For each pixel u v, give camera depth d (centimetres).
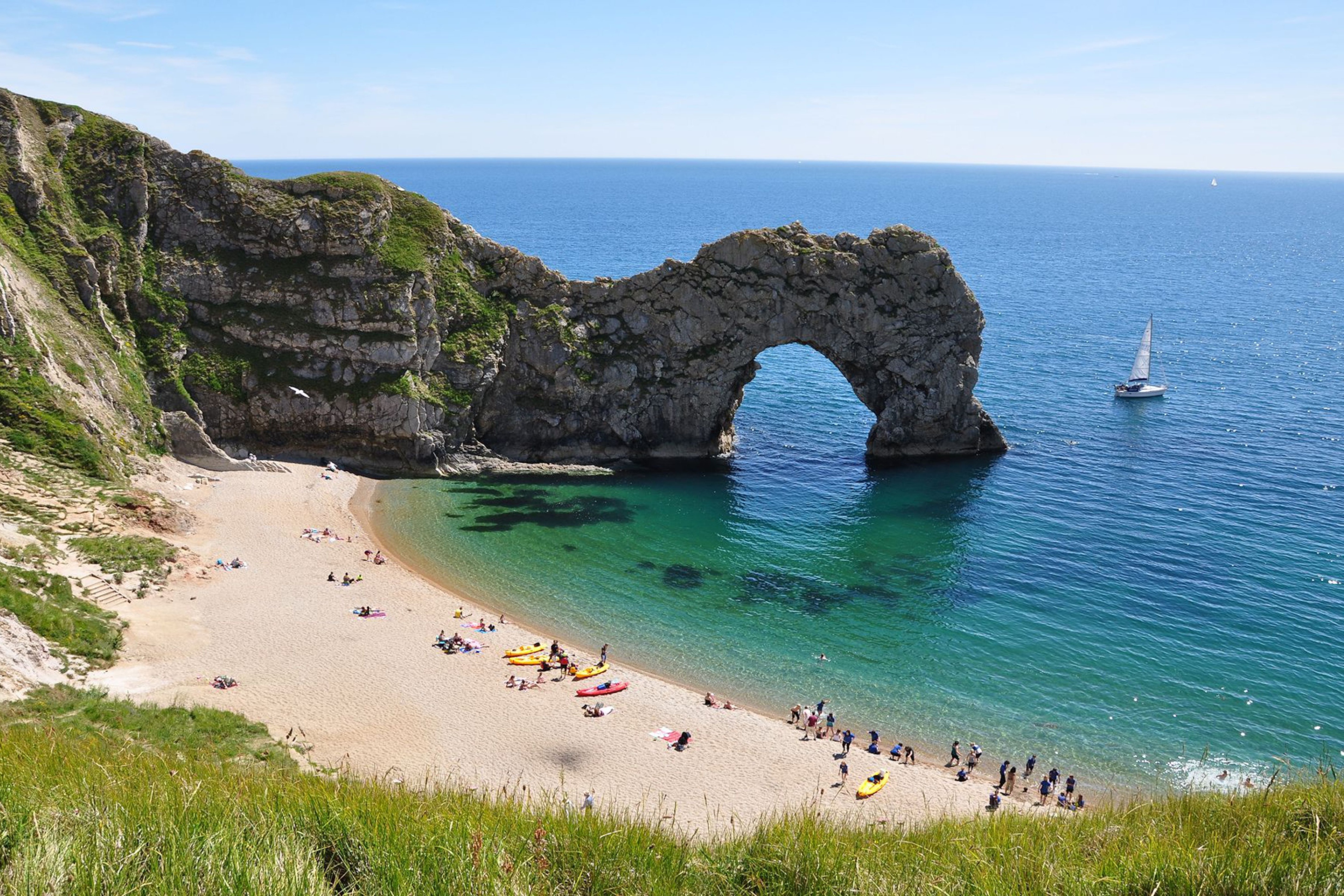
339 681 5075
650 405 9388
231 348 8512
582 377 9106
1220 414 11119
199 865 1187
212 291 8619
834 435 10462
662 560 7112
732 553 7256
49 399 6781
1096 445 9925
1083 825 1727
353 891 1238
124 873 1159
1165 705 5175
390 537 7294
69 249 7962
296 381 8488
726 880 1421
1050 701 5259
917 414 9519
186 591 5925
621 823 1571
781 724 5041
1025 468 9212
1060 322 17362
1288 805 1623
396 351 8569
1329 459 9356
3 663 4047
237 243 8800
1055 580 6750
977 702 5272
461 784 2327
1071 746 4850
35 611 4756
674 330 9269
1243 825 1577
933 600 6469
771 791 4378
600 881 1371
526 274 9331
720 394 9488
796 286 9288
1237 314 18600
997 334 16175
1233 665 5553
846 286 9256
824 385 12925
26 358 6850
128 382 7850
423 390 8681
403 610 6062
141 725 3862
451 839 1360
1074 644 5850
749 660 5738
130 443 7462
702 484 8800
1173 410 11319
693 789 4362
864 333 9375
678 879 1432
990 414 10944
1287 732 4903
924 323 9356
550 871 1359
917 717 5147
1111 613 6231
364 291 8700
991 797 4244
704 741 4819
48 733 2630
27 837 1220
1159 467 9188
